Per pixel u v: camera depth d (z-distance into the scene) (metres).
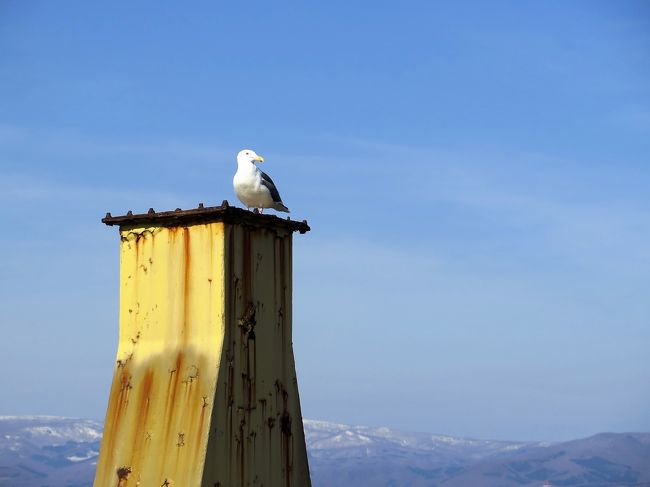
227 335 9.05
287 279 9.95
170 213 9.27
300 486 9.76
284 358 9.79
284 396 9.70
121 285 9.52
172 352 9.16
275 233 9.80
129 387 9.23
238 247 9.30
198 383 8.95
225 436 8.92
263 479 9.30
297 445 9.77
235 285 9.21
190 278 9.21
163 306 9.29
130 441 9.05
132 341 9.38
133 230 9.51
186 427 8.87
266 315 9.60
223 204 9.04
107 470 9.06
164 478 8.80
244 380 9.20
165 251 9.34
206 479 8.69
